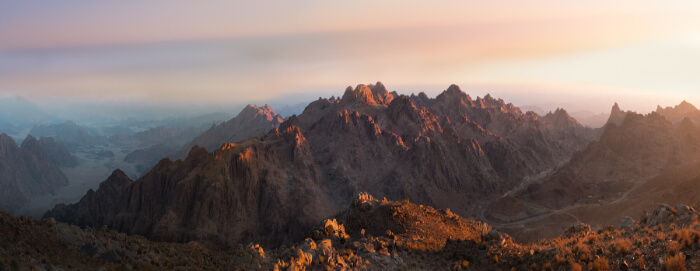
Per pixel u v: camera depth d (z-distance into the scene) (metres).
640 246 27.77
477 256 37.25
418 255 39.81
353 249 39.91
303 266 31.48
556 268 29.34
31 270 22.73
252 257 38.88
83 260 27.34
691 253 23.88
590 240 34.16
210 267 34.91
